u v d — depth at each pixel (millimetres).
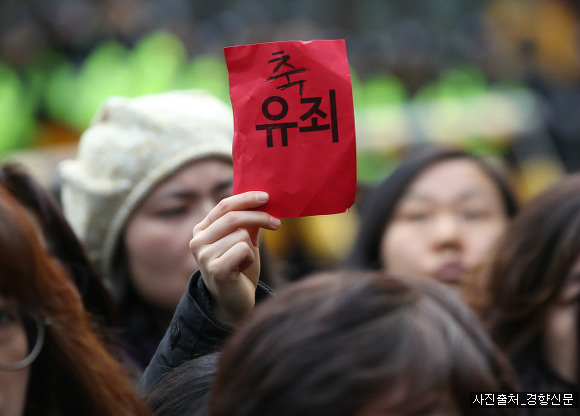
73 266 5547
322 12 21078
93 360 3891
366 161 14109
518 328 6078
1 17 14961
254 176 4266
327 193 4270
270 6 20406
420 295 3131
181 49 15336
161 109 6660
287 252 11703
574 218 5961
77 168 6934
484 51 19156
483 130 14859
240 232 4160
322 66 4281
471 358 3000
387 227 8156
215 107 6910
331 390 2850
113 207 6605
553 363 5977
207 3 19266
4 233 3477
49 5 14977
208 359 4031
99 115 6949
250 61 4285
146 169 6531
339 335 2947
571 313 5938
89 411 3852
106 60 14352
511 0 22125
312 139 4270
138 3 15742
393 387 2857
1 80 13875
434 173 8102
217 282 4109
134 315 6602
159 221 6516
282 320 3068
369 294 3074
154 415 4012
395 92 16328
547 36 22125
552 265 5945
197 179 6520
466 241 7961
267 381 2957
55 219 5488
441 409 2926
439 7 21609
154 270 6531
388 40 18391
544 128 16203
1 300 3482
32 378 3820
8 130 13391
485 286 6352
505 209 8211
